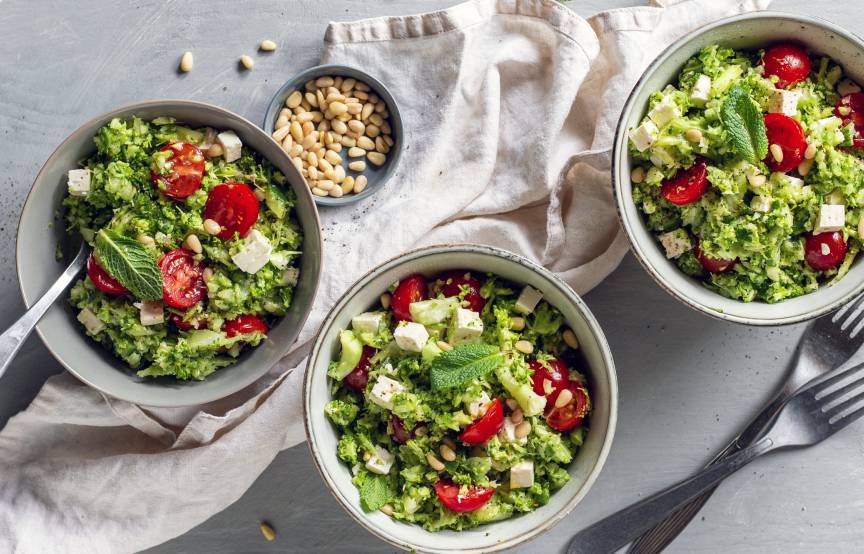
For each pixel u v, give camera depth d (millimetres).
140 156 614
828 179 599
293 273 650
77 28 705
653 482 714
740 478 718
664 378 716
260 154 640
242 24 711
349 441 611
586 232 689
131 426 711
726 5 693
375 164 703
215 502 700
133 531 697
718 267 612
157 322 621
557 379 611
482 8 695
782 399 706
